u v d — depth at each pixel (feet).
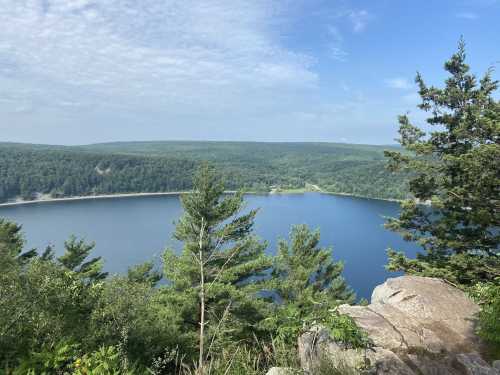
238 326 50.03
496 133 38.17
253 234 63.93
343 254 297.94
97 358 15.51
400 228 50.47
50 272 19.97
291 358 16.47
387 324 17.53
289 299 69.87
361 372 13.83
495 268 38.40
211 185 56.90
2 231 47.42
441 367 14.87
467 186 43.14
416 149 46.57
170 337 34.42
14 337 16.67
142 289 32.30
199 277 56.44
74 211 549.54
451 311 19.21
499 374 14.47
